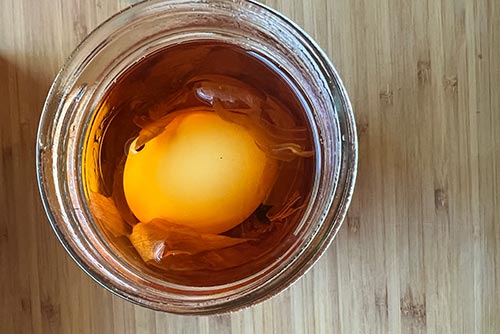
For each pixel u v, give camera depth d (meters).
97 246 0.27
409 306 0.35
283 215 0.28
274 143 0.28
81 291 0.35
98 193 0.28
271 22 0.27
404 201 0.35
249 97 0.29
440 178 0.35
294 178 0.28
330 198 0.27
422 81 0.35
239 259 0.28
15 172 0.35
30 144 0.35
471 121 0.35
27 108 0.35
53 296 0.35
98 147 0.29
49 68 0.35
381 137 0.35
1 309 0.35
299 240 0.27
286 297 0.35
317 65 0.27
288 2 0.35
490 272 0.35
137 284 0.27
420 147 0.35
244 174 0.28
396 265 0.35
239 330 0.35
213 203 0.28
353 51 0.35
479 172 0.35
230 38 0.28
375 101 0.35
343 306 0.35
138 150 0.28
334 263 0.35
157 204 0.28
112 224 0.28
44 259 0.35
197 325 0.35
